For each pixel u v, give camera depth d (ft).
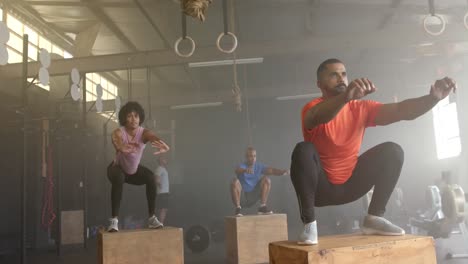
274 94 36.45
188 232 20.26
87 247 24.44
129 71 30.96
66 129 26.94
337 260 4.50
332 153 5.20
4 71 23.12
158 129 41.81
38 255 21.65
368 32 24.56
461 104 29.63
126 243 9.16
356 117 5.25
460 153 30.37
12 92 23.97
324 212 33.14
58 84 27.17
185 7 8.30
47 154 24.50
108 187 34.24
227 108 42.06
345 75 5.28
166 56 24.89
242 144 41.52
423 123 36.29
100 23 26.76
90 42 26.71
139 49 30.94
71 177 31.27
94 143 34.04
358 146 5.32
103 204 33.19
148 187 10.03
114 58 25.03
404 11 25.32
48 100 27.27
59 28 27.89
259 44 24.80
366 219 5.52
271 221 15.15
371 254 4.67
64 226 23.49
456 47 26.43
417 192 35.70
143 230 9.52
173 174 39.27
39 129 24.63
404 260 4.84
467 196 15.96
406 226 25.63
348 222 28.63
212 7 23.47
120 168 9.80
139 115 9.59
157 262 9.34
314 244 4.86
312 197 4.96
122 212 35.06
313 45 24.64
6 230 24.41
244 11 24.66
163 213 23.76
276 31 27.94
